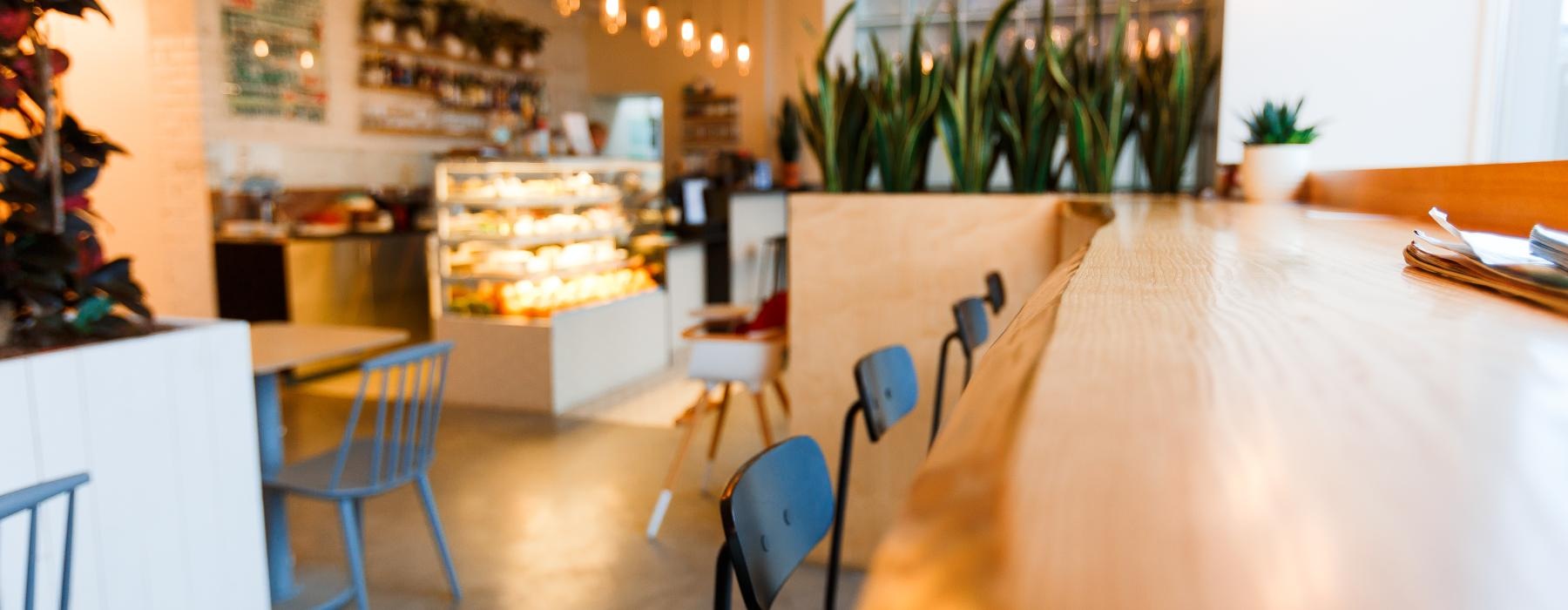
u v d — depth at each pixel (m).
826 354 3.13
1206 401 0.41
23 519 1.84
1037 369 0.47
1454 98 3.61
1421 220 1.94
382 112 7.78
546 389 5.12
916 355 3.06
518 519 3.56
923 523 0.29
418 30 7.95
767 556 0.90
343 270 6.26
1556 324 0.63
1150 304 0.70
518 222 5.19
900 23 7.77
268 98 6.66
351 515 2.68
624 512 3.63
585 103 10.46
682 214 7.58
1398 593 0.23
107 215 6.32
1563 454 0.34
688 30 7.46
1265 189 2.96
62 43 6.10
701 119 10.00
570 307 5.44
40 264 1.93
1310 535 0.26
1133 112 3.50
